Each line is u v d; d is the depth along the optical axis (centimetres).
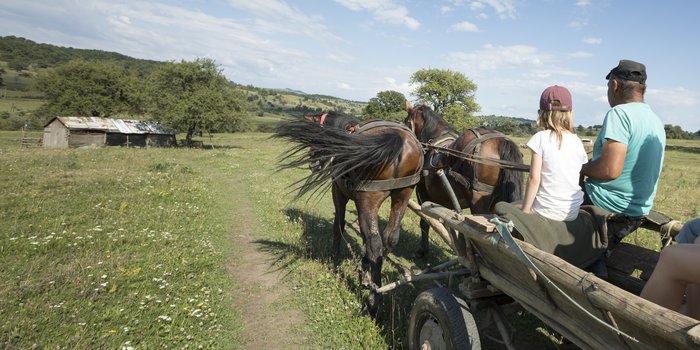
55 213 773
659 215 359
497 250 277
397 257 662
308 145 455
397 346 400
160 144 4334
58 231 660
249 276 571
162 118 4219
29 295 439
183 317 427
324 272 566
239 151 3294
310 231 782
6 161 1658
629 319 176
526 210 294
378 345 401
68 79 5059
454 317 304
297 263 609
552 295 246
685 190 1539
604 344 216
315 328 434
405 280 412
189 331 405
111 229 700
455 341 298
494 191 505
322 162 465
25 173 1292
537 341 429
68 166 1551
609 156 277
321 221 866
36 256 552
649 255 327
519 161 488
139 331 393
